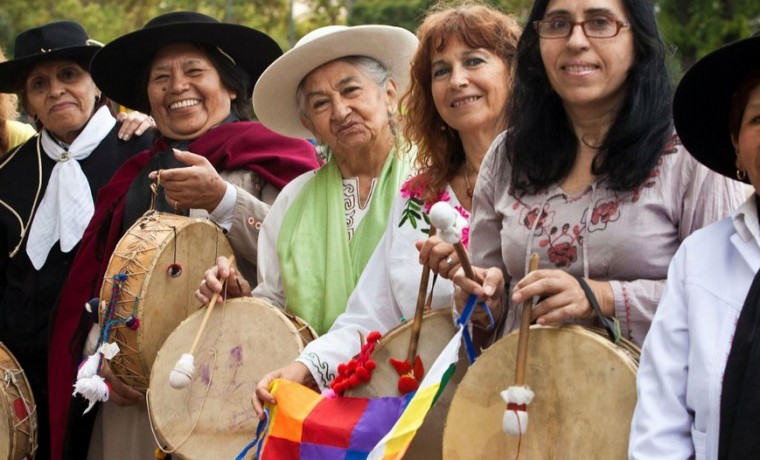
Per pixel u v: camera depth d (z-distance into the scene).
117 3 19.45
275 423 3.75
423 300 3.64
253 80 5.39
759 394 2.68
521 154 3.48
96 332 5.00
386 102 4.49
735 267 2.91
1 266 5.54
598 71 3.30
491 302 3.56
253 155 5.04
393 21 17.55
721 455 2.73
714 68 2.98
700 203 3.22
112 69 5.27
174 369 3.99
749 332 2.76
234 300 4.27
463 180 4.07
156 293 4.50
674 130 3.28
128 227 4.99
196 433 4.19
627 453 3.07
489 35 3.96
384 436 3.57
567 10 3.32
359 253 4.30
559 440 3.19
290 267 4.36
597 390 3.14
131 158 5.25
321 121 4.44
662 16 13.84
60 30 5.67
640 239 3.24
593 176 3.35
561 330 3.21
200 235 4.68
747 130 2.88
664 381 2.89
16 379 5.11
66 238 5.39
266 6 19.98
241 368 4.18
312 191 4.50
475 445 3.31
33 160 5.63
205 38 5.15
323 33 4.41
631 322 3.24
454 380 3.67
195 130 5.18
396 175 4.36
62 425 5.00
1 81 5.71
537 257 3.28
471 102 3.95
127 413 4.86
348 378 3.72
